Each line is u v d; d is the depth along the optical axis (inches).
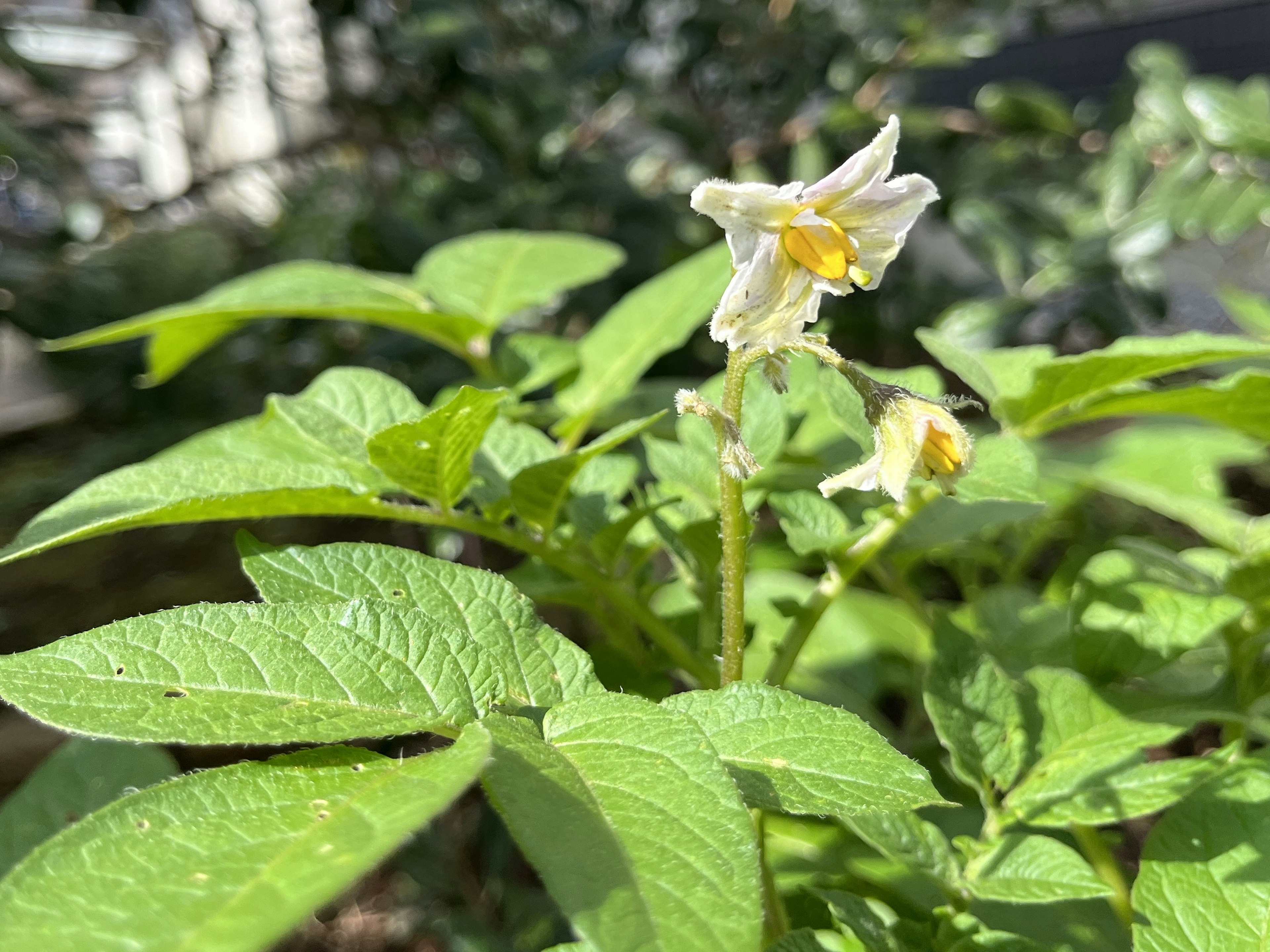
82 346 16.1
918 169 19.3
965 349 6.7
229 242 19.1
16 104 17.9
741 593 4.8
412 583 4.8
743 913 2.8
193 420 17.7
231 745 3.5
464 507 9.0
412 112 18.8
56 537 4.7
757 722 4.2
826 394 5.8
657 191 20.1
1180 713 5.8
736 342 4.3
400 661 4.0
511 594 4.8
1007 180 19.5
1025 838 5.2
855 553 6.0
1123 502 13.7
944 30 19.6
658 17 22.4
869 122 18.2
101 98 22.3
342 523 17.6
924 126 19.0
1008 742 5.6
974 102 27.5
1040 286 14.8
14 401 23.8
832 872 6.9
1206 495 10.3
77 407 20.9
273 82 21.6
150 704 3.6
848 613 9.5
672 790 3.3
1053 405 6.0
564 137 17.0
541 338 8.3
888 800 3.8
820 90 20.8
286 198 19.5
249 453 7.0
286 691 3.8
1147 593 6.2
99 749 6.7
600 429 9.2
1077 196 18.7
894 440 4.4
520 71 17.3
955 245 25.6
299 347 18.0
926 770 3.9
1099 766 5.5
